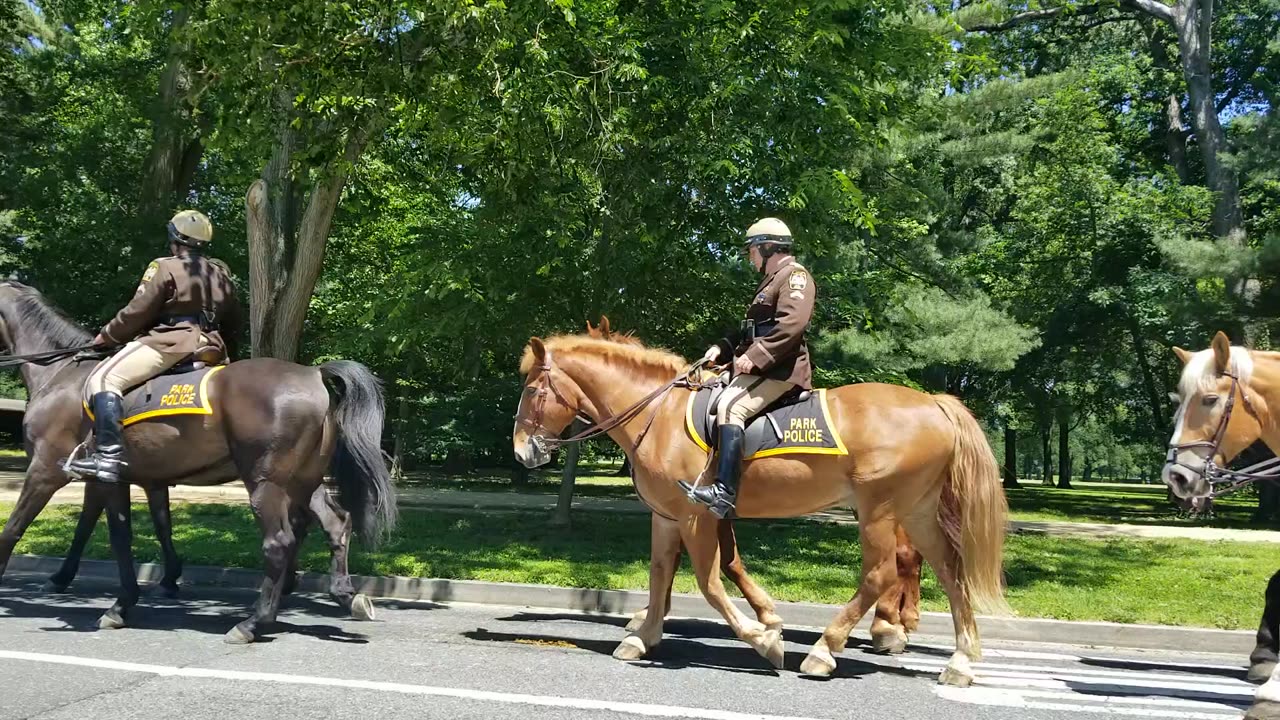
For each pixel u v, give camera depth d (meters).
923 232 19.98
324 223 12.16
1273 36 24.62
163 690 5.19
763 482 6.13
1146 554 12.58
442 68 9.80
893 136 17.12
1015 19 23.03
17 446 37.34
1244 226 22.58
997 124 23.12
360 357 20.92
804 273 6.16
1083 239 24.81
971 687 5.92
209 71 10.32
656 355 6.58
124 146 22.70
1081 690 5.95
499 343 14.51
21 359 7.16
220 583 9.07
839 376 16.62
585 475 37.22
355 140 10.71
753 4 11.34
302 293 12.34
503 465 33.62
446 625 7.44
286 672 5.66
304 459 6.57
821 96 11.66
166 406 6.59
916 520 6.12
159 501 8.23
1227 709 5.55
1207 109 21.89
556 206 11.74
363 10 9.49
